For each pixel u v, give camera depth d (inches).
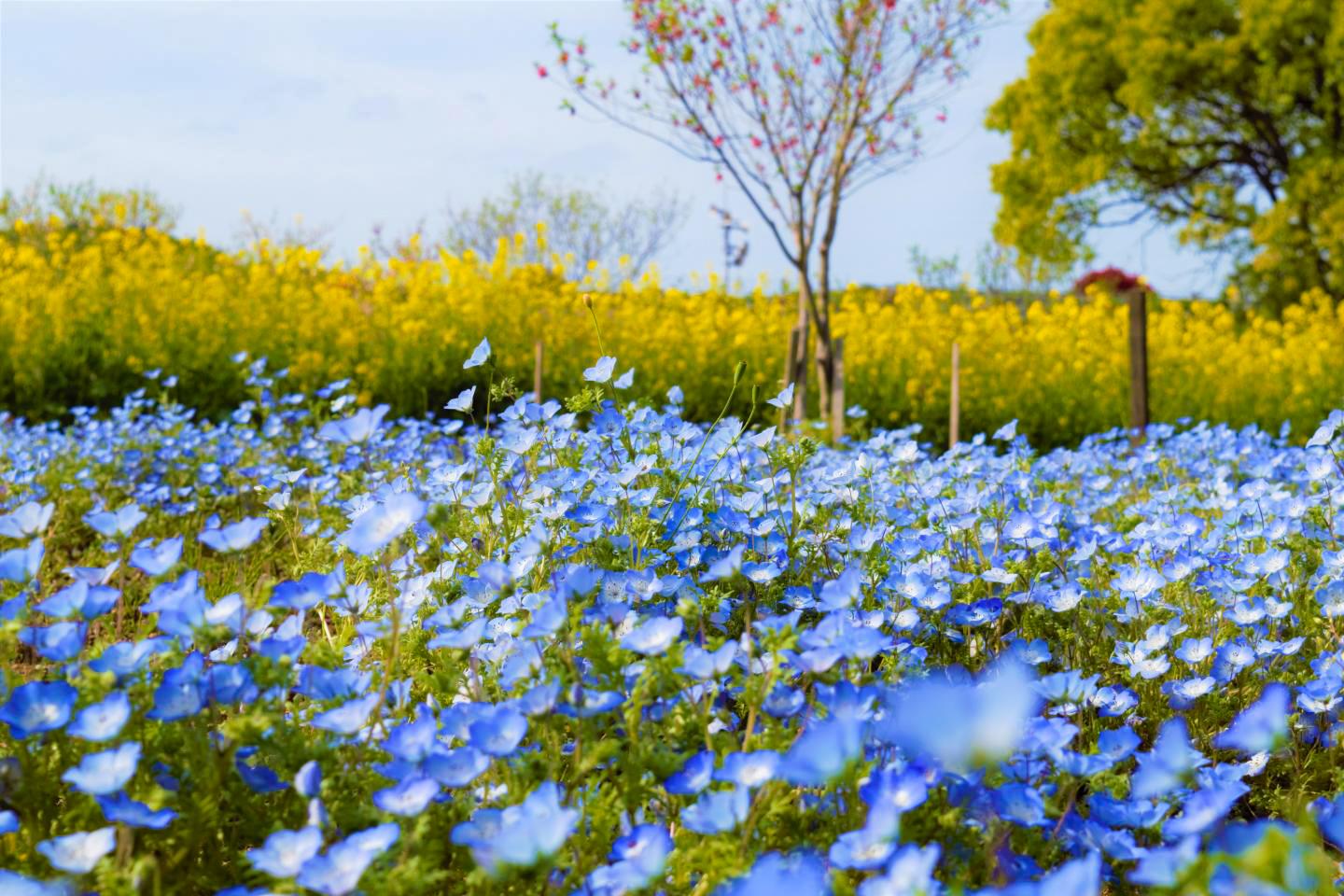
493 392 122.7
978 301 554.3
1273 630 118.0
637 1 343.6
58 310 370.6
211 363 376.8
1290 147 871.7
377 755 72.4
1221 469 183.0
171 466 227.3
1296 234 809.5
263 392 249.8
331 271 511.5
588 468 128.7
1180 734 62.2
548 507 111.9
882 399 431.8
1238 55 796.6
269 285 445.1
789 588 106.6
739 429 124.4
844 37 344.8
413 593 102.7
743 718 87.7
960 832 66.1
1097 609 118.1
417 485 146.9
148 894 59.8
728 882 58.5
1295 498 138.8
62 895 55.6
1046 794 73.0
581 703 69.0
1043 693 85.5
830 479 129.3
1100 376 452.1
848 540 115.5
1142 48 805.2
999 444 416.5
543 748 80.1
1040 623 115.2
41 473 198.1
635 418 131.6
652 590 93.7
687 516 116.0
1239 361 492.7
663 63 343.6
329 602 91.3
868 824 55.2
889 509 132.8
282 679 68.4
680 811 65.5
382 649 98.2
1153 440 243.8
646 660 75.7
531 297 465.4
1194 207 927.7
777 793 65.2
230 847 68.7
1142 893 72.6
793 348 342.3
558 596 77.1
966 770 65.3
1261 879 41.3
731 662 74.8
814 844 65.1
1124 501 203.2
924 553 116.9
